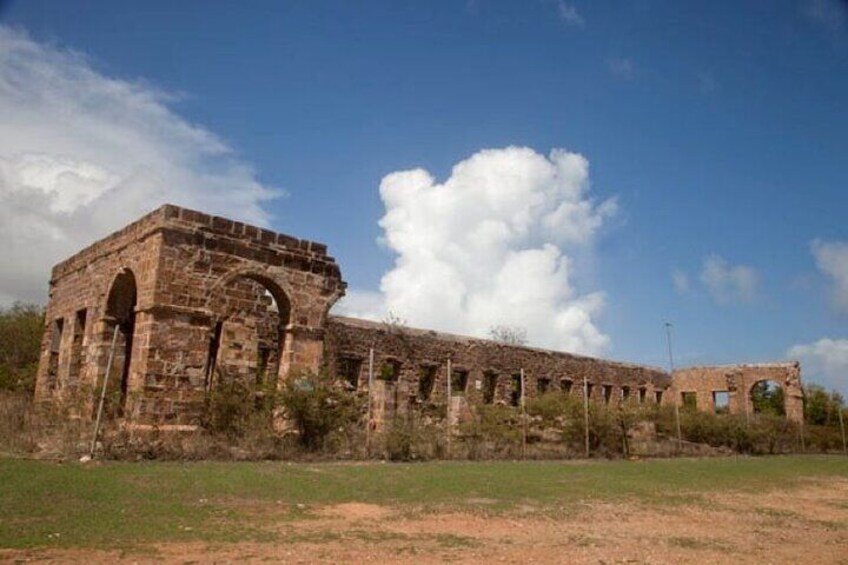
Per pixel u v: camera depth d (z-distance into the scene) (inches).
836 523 487.8
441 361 1392.7
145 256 820.6
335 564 294.2
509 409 1134.4
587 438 1095.6
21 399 907.4
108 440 669.9
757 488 702.5
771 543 396.5
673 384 2073.1
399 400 1011.9
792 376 1856.5
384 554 318.3
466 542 355.9
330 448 813.2
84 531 329.7
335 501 470.0
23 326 1475.1
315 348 912.9
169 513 387.5
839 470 987.3
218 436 776.3
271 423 806.5
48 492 423.2
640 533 410.6
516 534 387.2
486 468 761.6
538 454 1018.1
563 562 319.0
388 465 740.0
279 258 895.1
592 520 451.8
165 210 804.6
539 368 1621.6
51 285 1115.9
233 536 339.6
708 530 433.7
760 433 1498.5
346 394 856.9
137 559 285.3
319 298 928.3
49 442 674.8
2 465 520.7
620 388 1870.1
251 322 1043.3
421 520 417.7
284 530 362.3
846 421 1959.9
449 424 1027.9
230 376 936.9
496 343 1526.8
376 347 1273.4
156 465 605.9
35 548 293.7
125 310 928.3
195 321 807.1
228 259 846.5
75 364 997.2
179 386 783.7
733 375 1952.5
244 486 506.0
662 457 1179.3
